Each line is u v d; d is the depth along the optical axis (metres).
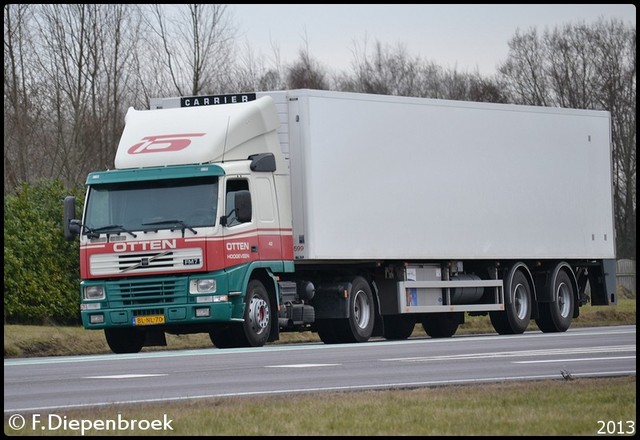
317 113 47.09
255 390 25.91
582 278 61.22
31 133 79.06
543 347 39.44
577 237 58.88
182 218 42.94
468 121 53.53
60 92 80.88
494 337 47.91
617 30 114.88
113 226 43.34
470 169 53.38
